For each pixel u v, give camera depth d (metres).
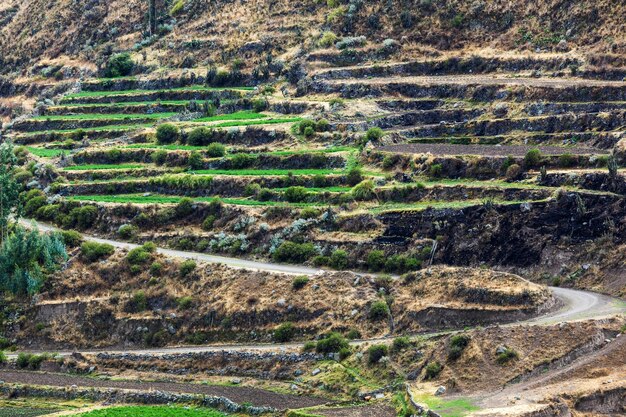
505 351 190.75
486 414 173.50
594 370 185.75
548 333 193.00
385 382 199.50
